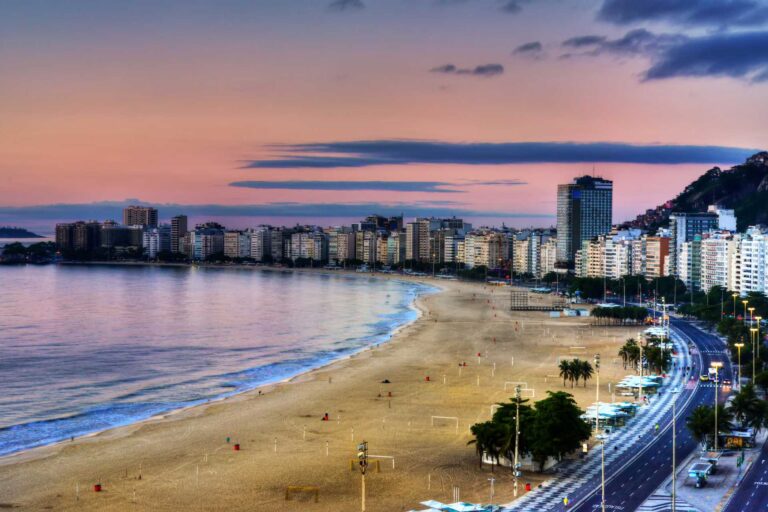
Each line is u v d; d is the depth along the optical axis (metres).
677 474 184.38
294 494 179.75
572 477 185.75
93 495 180.50
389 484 185.50
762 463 192.25
